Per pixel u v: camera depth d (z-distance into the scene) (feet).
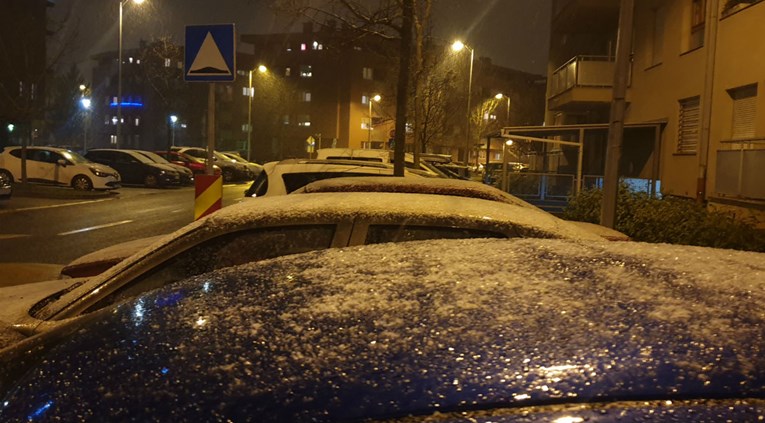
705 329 3.98
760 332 3.92
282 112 252.62
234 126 286.87
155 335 4.62
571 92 72.49
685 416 3.27
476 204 12.95
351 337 4.19
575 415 3.35
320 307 4.68
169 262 11.40
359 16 36.76
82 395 4.07
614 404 3.40
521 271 5.28
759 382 3.43
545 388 3.55
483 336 4.04
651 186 58.23
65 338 5.24
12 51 86.38
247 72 287.48
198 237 11.45
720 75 48.62
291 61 255.70
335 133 250.37
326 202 12.27
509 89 278.26
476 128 201.87
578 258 5.75
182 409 3.76
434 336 4.10
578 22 82.43
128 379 4.11
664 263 5.63
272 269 5.85
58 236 46.91
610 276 5.12
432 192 15.96
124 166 102.53
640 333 3.96
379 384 3.71
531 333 4.04
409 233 11.84
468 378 3.68
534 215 13.08
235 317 4.70
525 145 173.88
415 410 3.53
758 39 43.19
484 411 3.47
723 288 4.81
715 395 3.39
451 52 103.71
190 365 4.11
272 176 29.09
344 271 5.53
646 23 64.39
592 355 3.75
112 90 307.17
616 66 29.17
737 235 28.14
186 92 237.66
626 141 70.38
